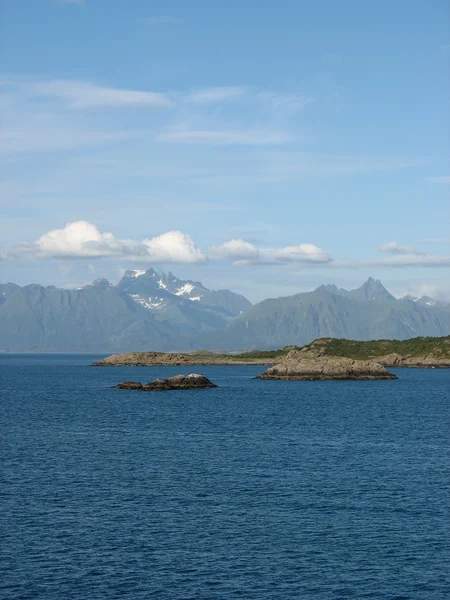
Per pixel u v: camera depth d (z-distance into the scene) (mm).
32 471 72062
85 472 71625
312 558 46719
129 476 69688
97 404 159250
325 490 64062
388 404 161625
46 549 47875
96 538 50156
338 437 100625
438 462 78688
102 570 44375
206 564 45531
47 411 141375
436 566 45500
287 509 57688
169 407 151125
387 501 60250
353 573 44312
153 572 44188
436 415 136000
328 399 175375
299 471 72688
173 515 55812
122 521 54156
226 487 65062
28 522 53656
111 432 105312
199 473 71312
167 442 93938
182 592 41375
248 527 52844
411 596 41250
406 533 51688
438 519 55094
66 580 42875
